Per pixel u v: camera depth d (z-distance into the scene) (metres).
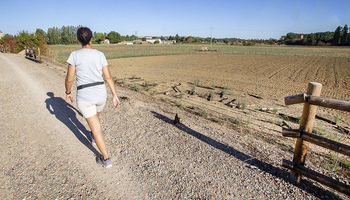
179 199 2.38
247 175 2.85
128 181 2.66
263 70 19.59
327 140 2.42
